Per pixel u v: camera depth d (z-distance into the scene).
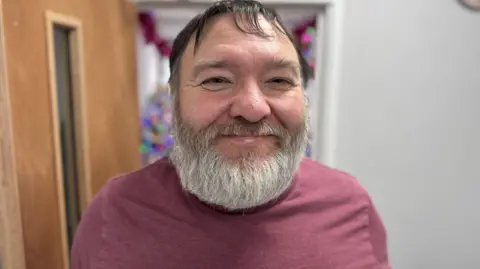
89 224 0.78
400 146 1.29
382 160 1.30
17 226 0.70
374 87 1.26
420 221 1.32
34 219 0.78
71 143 0.98
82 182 0.98
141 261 0.71
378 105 1.27
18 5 0.72
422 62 1.24
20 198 0.73
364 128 1.29
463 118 1.25
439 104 1.25
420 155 1.28
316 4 1.23
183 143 0.70
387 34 1.23
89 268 0.75
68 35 0.94
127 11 1.23
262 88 0.66
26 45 0.75
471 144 1.26
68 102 0.96
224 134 0.65
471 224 1.31
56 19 0.84
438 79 1.24
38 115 0.79
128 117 1.26
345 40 1.25
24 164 0.74
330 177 0.82
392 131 1.28
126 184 0.78
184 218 0.72
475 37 1.21
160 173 0.78
